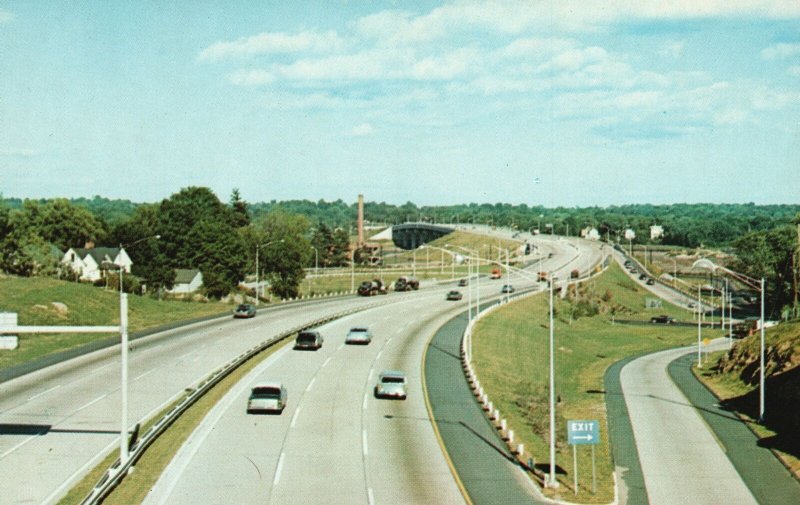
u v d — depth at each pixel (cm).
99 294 8819
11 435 3738
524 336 8944
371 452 3641
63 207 16700
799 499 3541
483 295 12738
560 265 18438
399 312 9944
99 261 14200
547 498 3134
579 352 9131
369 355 6506
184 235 13850
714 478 3888
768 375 6138
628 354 9694
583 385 7088
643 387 6950
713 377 7388
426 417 4403
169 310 9425
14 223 14088
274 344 6931
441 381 5497
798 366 5834
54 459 3350
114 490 2964
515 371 6662
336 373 5650
